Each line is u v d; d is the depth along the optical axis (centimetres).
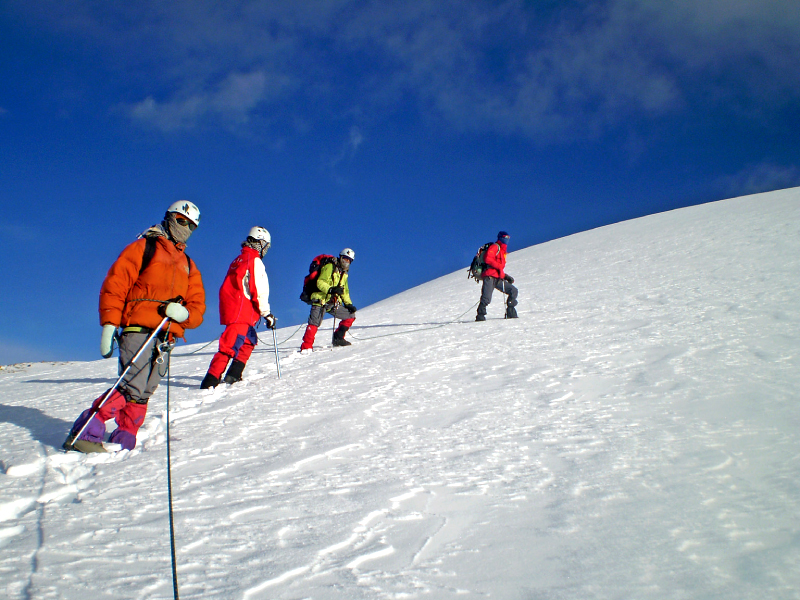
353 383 533
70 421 467
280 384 567
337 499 251
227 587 174
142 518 232
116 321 361
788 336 551
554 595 170
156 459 326
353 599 167
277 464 306
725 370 453
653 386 427
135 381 367
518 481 265
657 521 218
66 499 265
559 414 377
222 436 375
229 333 591
